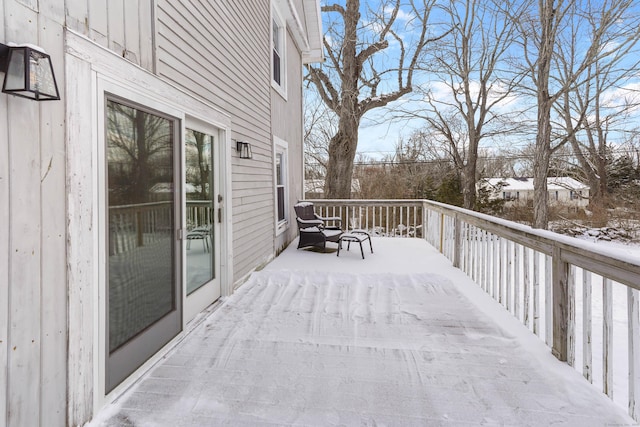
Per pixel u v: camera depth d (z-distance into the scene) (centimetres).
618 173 1775
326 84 1302
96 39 184
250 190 471
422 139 1814
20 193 142
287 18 713
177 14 276
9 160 137
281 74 704
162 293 251
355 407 196
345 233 686
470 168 1565
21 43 139
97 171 183
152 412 190
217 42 360
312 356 254
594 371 288
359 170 1947
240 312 339
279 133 659
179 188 271
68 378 166
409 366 241
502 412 192
